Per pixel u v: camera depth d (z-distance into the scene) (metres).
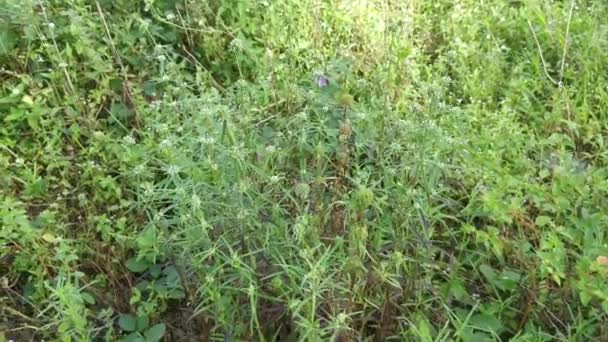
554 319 3.18
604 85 4.59
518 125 4.20
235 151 3.04
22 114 3.82
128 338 3.04
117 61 4.18
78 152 3.82
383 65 4.39
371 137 3.59
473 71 4.67
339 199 3.26
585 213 3.48
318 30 4.58
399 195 3.18
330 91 4.04
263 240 2.96
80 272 3.17
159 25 4.51
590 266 3.09
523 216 3.44
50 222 3.31
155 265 3.29
